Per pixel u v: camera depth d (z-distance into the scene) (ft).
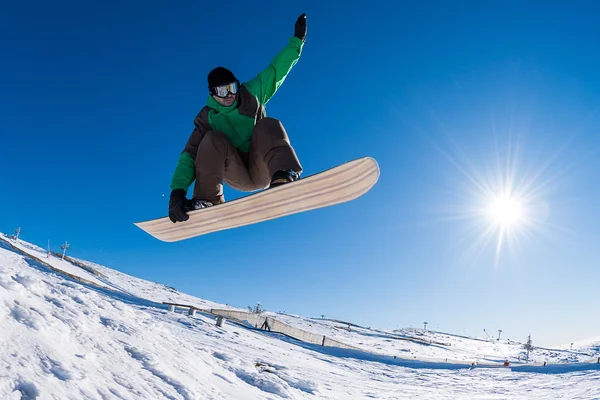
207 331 65.67
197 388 14.17
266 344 76.28
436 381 74.79
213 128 10.48
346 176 8.69
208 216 10.62
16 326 8.69
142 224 11.87
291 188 9.13
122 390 9.41
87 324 12.47
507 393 60.34
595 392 59.88
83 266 163.63
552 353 285.02
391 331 319.68
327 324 264.93
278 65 10.62
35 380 7.14
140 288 179.52
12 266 14.25
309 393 28.81
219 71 9.93
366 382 57.62
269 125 9.94
